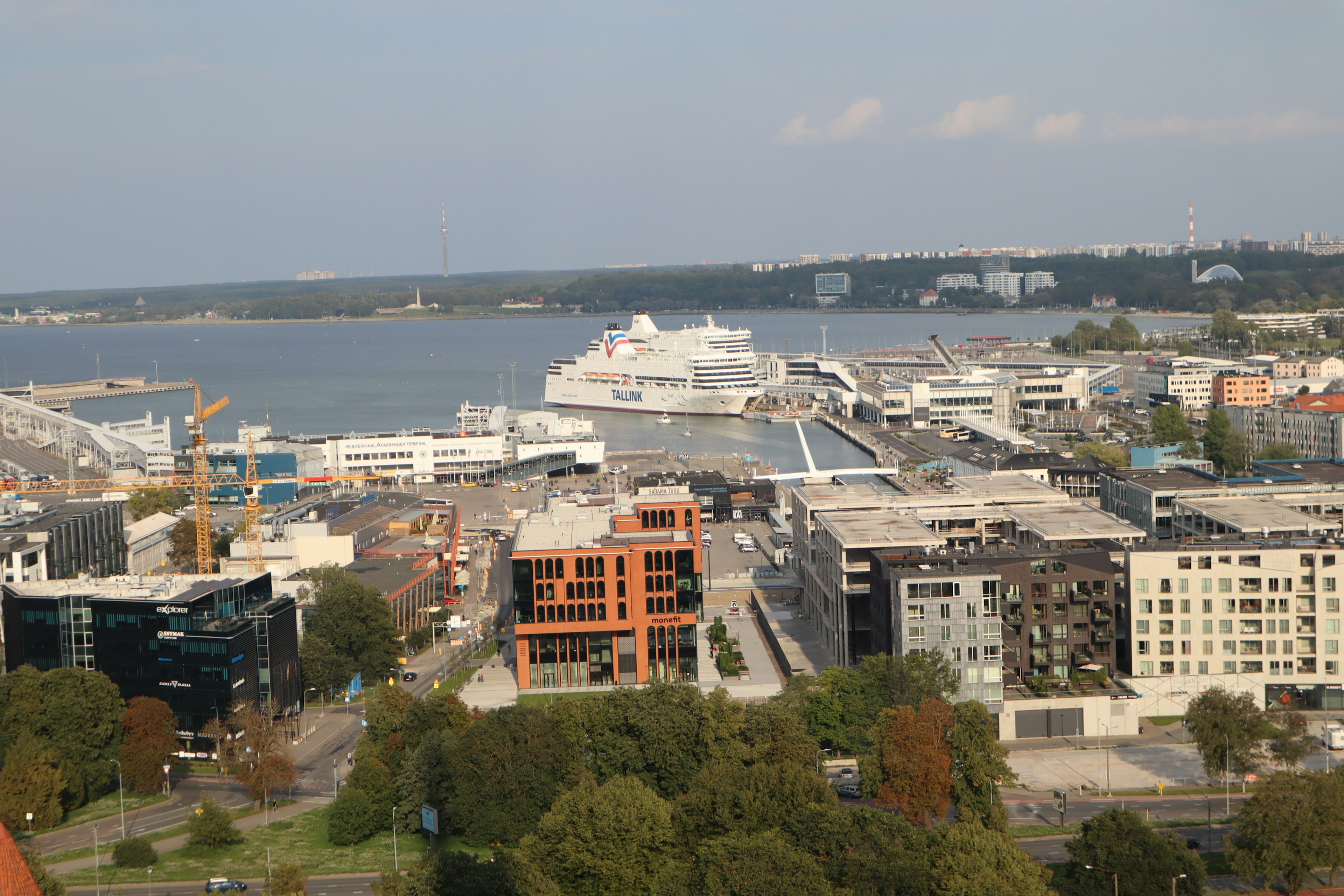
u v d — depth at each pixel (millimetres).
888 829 166250
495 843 188750
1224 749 198875
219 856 188000
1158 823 190250
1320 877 175250
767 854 154500
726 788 177750
